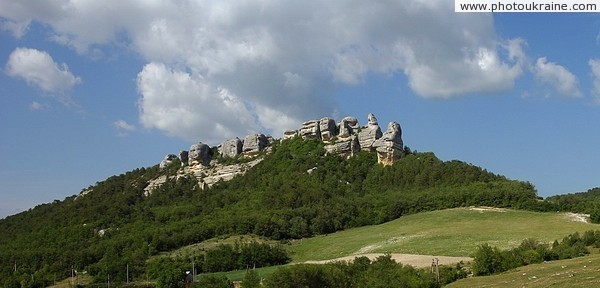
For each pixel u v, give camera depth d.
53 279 139.00
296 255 145.12
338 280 82.06
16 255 153.75
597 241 104.81
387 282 82.75
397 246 132.12
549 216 156.38
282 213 170.38
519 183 187.75
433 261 96.31
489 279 81.38
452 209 173.12
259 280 93.06
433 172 199.88
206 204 197.75
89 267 139.12
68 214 198.75
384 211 174.75
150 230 165.00
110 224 183.50
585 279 67.38
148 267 132.62
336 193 195.38
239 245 143.75
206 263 133.50
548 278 72.44
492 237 131.88
